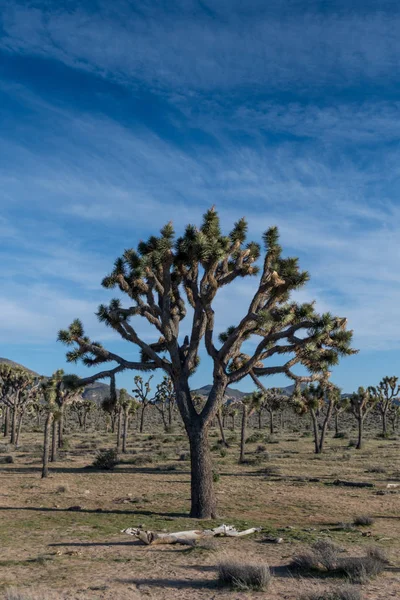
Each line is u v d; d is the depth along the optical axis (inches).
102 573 395.2
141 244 721.6
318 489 925.2
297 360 714.8
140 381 2822.3
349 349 681.0
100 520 648.4
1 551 477.7
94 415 4628.4
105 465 1247.5
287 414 4675.2
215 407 696.4
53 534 559.8
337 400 1667.1
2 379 2026.3
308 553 414.0
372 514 700.7
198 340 721.6
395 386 2495.1
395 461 1417.3
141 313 724.7
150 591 345.4
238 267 705.6
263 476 1105.4
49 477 1088.8
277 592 338.0
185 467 1263.5
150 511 719.1
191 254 689.6
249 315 681.0
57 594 336.2
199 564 422.6
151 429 3154.5
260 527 589.0
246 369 702.5
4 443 2057.1
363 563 385.4
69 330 746.2
